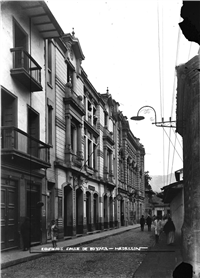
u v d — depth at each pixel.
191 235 7.32
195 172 7.46
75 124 23.03
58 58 20.19
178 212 10.16
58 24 15.98
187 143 7.98
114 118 34.62
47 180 17.16
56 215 18.23
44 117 17.12
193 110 7.65
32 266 9.51
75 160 21.81
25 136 14.27
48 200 18.02
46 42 18.03
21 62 13.88
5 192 12.77
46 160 16.22
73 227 20.91
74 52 23.00
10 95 13.62
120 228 31.48
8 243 12.66
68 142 20.64
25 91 14.95
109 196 31.80
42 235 15.40
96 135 29.02
